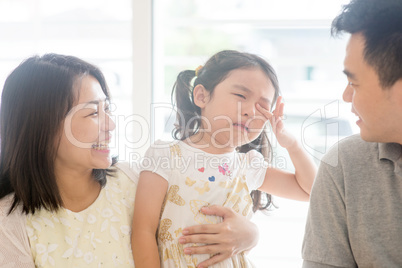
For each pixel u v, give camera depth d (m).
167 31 6.46
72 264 0.94
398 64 0.79
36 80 0.96
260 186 1.23
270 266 1.77
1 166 1.01
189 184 1.10
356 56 0.84
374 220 0.93
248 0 6.42
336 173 0.99
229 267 1.05
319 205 1.01
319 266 0.97
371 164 0.96
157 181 1.09
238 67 1.10
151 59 1.67
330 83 3.75
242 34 6.38
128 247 1.02
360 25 0.83
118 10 4.39
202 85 1.15
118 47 3.55
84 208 1.02
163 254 1.05
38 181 0.96
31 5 2.96
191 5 6.58
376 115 0.85
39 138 0.95
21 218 0.95
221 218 1.09
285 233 1.99
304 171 1.22
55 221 0.98
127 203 1.09
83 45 3.46
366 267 0.94
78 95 0.96
